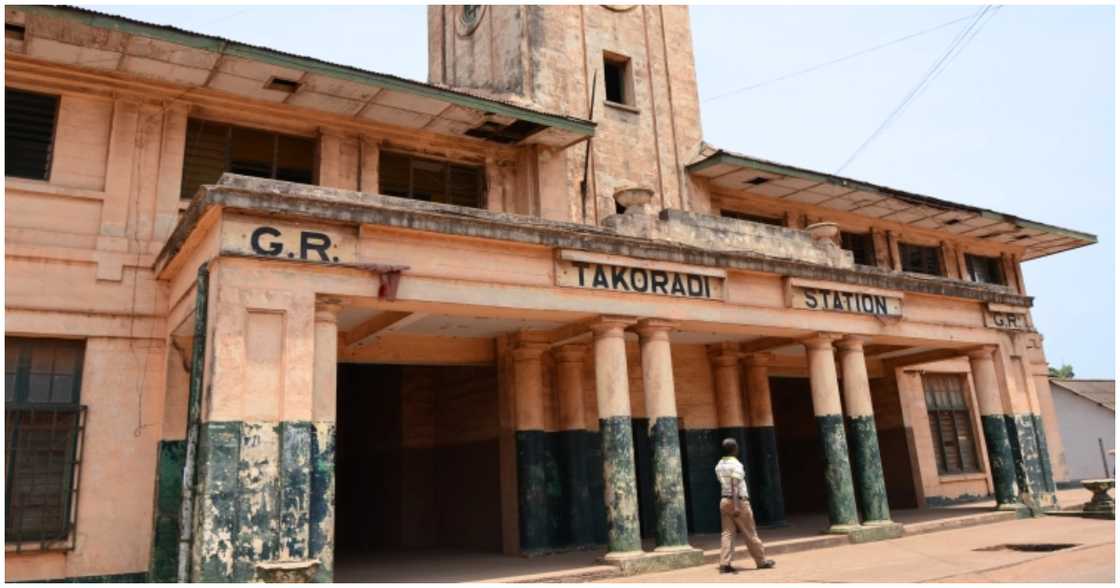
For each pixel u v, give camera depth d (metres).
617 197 13.55
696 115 19.16
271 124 13.69
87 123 12.16
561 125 15.07
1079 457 34.66
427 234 10.58
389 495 17.14
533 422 14.37
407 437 16.88
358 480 18.75
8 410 10.71
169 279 11.94
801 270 14.35
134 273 11.88
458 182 15.73
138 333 11.71
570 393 15.09
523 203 15.99
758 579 10.26
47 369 11.21
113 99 12.39
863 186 19.16
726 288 13.51
